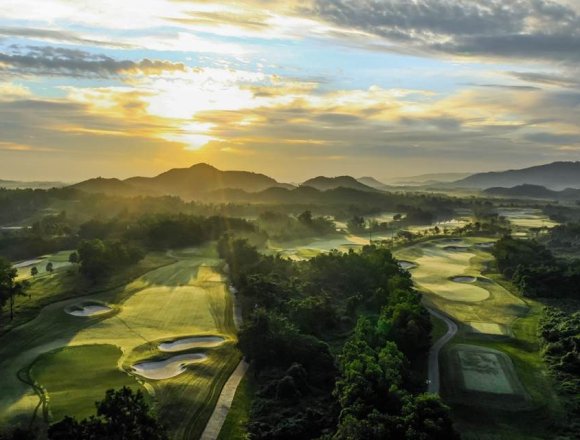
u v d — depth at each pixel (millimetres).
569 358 82812
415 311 90812
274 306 104625
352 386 63344
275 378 75375
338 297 124812
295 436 61062
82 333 93000
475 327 105562
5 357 80188
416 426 55375
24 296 109625
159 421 61219
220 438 60250
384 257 141375
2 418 60062
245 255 155375
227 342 90688
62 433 48219
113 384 71188
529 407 69750
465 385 75688
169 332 95562
